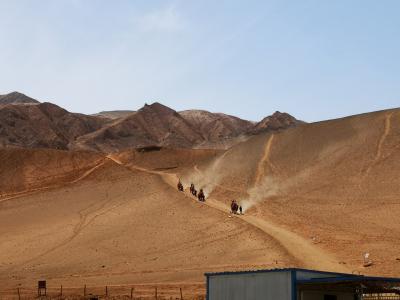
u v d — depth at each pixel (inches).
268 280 1140.5
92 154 5856.3
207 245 2684.5
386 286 1173.7
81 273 2527.1
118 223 3427.7
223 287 1224.8
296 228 2797.7
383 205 2947.8
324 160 3836.1
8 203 4475.9
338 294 1161.4
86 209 4018.2
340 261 2192.4
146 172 5029.5
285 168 3944.4
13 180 5211.6
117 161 5679.1
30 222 3858.3
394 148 3631.9
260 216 3120.1
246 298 1175.6
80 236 3248.0
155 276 2304.4
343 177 3476.9
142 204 3814.0
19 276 2571.4
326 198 3250.5
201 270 2304.4
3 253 3107.8
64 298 1989.4
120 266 2576.3
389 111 4259.4
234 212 3225.9
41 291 2181.3
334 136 4153.5
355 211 2940.5
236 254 2472.9
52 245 3139.8
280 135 4581.7
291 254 2325.3
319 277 1125.1
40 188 4936.0
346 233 2615.7
